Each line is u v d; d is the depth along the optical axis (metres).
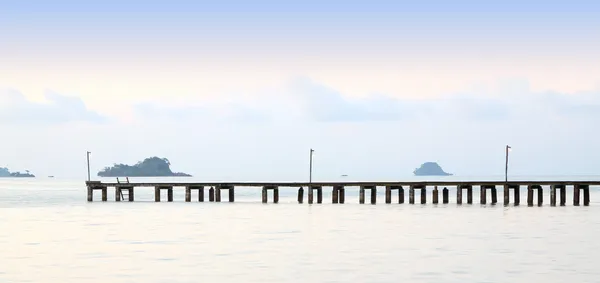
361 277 59.03
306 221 110.94
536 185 148.75
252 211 135.25
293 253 73.00
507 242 81.94
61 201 190.50
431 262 66.75
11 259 69.12
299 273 60.88
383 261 67.38
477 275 59.81
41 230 97.81
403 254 72.06
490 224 104.44
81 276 59.66
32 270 62.62
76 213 133.50
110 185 175.75
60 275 60.09
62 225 105.94
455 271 61.78
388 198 155.75
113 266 64.69
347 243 81.50
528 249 75.75
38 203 179.25
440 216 119.94
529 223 106.12
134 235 90.56
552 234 90.38
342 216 120.88
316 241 83.56
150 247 78.25
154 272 61.50
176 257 70.31
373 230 96.12
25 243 82.12
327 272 61.38
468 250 75.12
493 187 154.38
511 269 62.72
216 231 95.44
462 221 109.75
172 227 101.44
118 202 174.75
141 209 143.88
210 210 139.00
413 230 95.94
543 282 56.78
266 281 57.41
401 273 60.84
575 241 82.81
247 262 66.94
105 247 78.25
